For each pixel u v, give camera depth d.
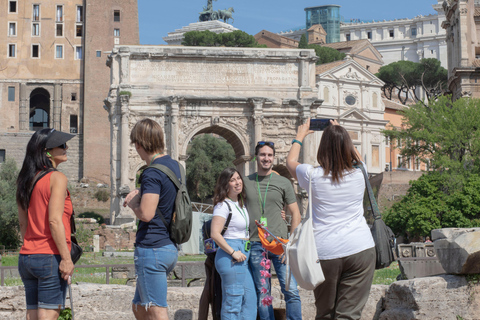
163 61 68.50
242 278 9.14
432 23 180.62
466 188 55.41
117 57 68.06
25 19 108.88
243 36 123.94
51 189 7.44
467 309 8.75
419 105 68.81
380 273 24.75
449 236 9.11
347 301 7.24
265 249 9.59
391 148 101.31
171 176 7.77
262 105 68.88
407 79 130.62
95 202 96.75
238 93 69.12
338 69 98.75
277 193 9.73
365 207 61.97
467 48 71.88
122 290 10.55
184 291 10.84
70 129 108.31
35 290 7.55
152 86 67.75
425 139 66.38
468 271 8.73
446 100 66.75
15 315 9.91
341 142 7.31
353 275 7.23
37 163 7.59
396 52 184.50
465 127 63.31
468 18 72.12
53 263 7.40
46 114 115.06
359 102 100.25
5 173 69.44
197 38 124.06
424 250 19.44
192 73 68.88
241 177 9.45
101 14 108.44
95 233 61.81
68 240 7.71
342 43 149.75
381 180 78.44
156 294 7.63
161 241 7.68
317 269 7.06
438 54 177.00
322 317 7.42
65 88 108.12
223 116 69.00
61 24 109.44
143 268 7.66
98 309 10.35
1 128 105.75
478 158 60.41
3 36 108.06
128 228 62.81
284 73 70.25
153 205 7.55
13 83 107.00
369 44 148.00
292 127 70.00
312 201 7.41
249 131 69.38
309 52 69.81
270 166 9.81
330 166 7.30
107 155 105.69
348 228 7.25
